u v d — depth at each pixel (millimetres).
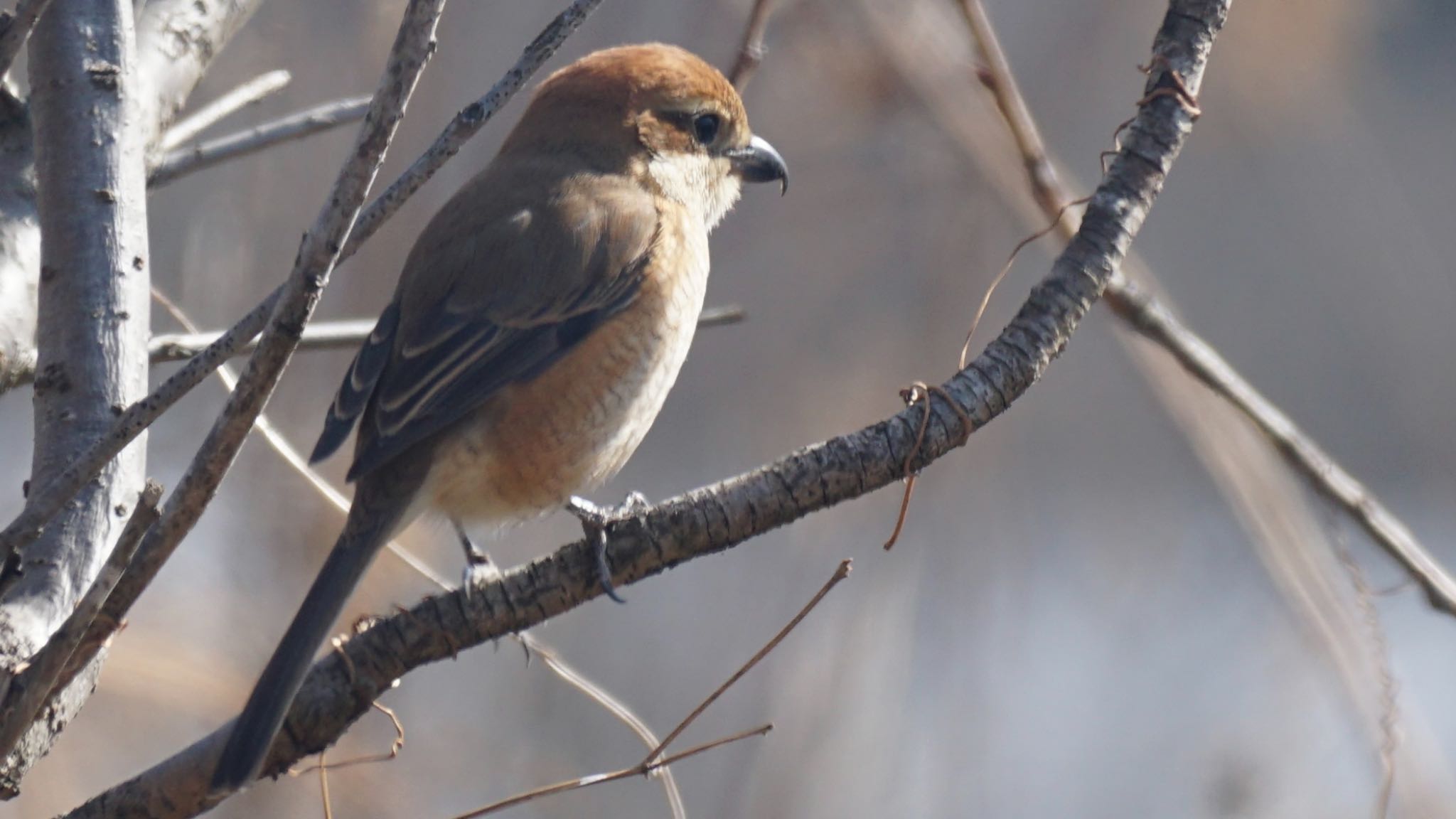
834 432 11617
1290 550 7781
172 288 10062
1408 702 8203
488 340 7457
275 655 5695
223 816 9383
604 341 7637
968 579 11773
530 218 7801
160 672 8742
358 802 9797
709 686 11453
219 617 9180
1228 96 12656
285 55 10367
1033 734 12188
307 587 9422
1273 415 7832
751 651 11477
